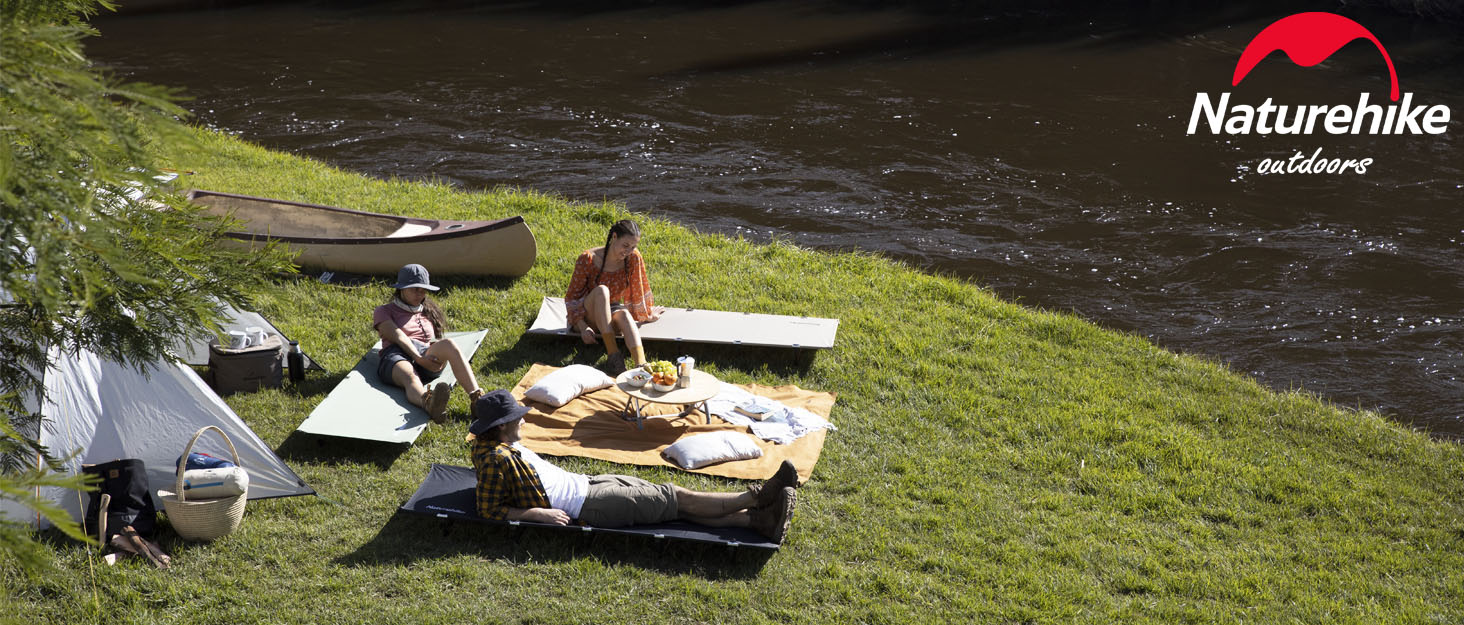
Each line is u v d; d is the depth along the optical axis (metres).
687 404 8.18
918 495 7.41
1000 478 7.76
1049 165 19.19
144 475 6.46
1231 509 7.52
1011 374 9.62
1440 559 7.06
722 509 6.56
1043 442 8.37
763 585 6.26
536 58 27.52
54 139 2.96
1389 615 6.38
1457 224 16.45
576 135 20.27
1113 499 7.56
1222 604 6.38
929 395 9.04
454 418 8.13
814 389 9.09
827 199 16.92
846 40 30.73
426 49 28.34
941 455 8.03
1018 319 11.09
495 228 10.74
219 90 22.91
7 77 2.84
